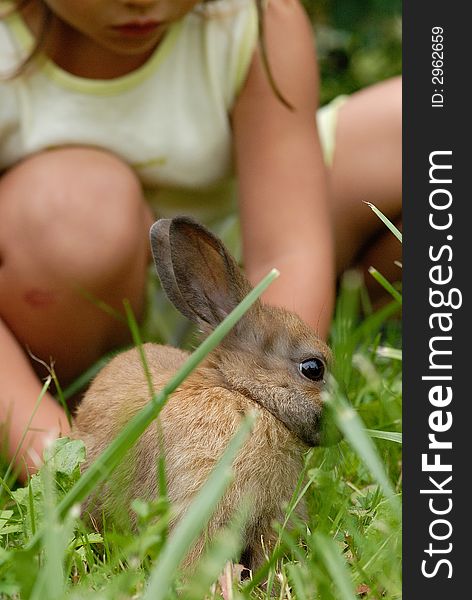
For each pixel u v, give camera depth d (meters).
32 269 1.31
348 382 1.28
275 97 1.39
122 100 1.37
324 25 1.95
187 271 1.17
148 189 1.42
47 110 1.36
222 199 1.45
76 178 1.33
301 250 1.35
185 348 1.43
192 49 1.38
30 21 1.35
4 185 1.35
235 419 1.13
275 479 1.13
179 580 1.05
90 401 1.18
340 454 1.19
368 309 1.49
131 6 1.24
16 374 1.28
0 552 1.03
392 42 1.91
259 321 1.17
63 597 0.96
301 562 1.06
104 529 1.09
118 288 1.33
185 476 1.11
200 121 1.39
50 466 1.11
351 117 1.54
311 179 1.39
